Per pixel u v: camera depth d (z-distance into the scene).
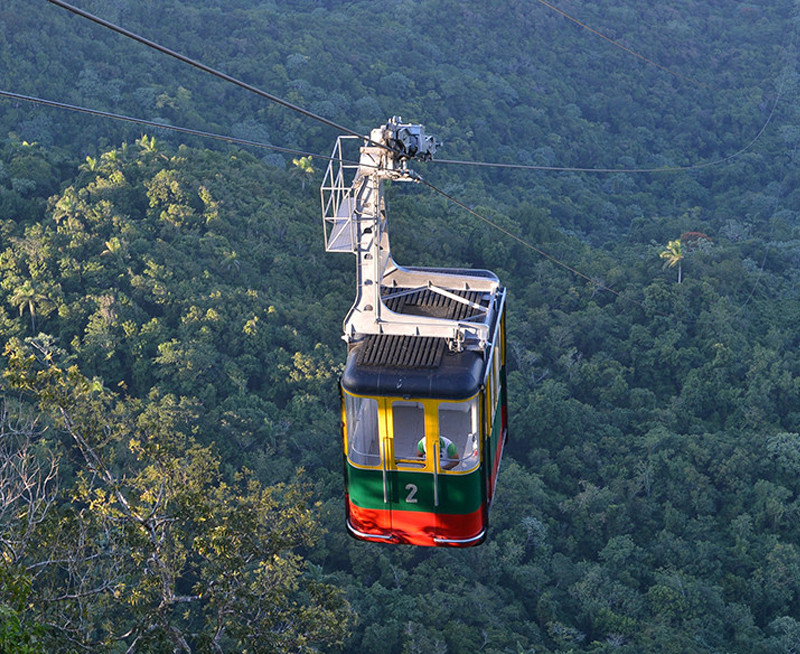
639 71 199.00
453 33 197.12
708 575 62.06
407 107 166.38
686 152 180.75
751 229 133.38
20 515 16.84
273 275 89.06
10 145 104.25
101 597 17.81
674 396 83.31
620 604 58.41
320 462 66.38
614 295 97.25
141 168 97.75
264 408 70.31
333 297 87.44
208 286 83.06
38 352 71.38
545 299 96.50
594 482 72.00
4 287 78.75
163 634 16.58
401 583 56.56
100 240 84.69
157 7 172.88
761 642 55.03
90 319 75.44
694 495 68.88
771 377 83.69
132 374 74.12
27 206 92.25
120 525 17.67
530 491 67.38
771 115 189.00
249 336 76.81
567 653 51.41
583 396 84.31
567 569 61.22
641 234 127.94
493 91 179.50
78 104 148.25
